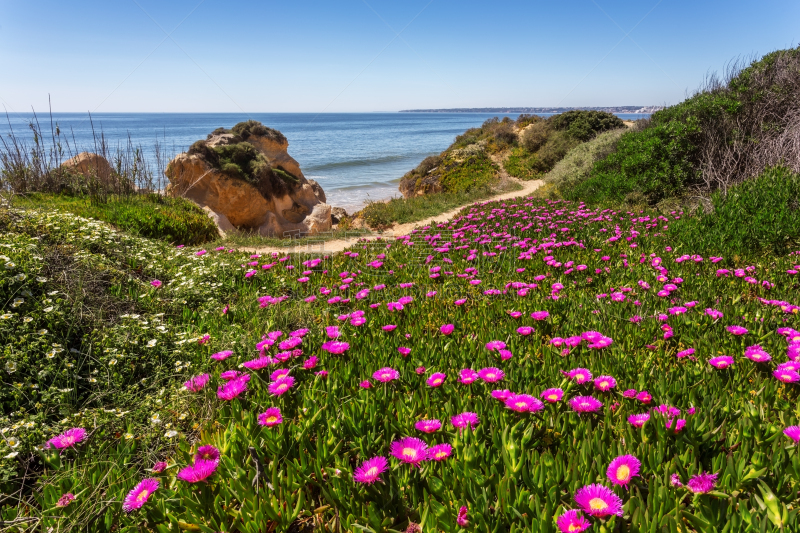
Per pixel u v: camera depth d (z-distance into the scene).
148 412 2.49
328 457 1.91
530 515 1.54
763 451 1.82
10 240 3.97
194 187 14.51
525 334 3.19
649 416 1.95
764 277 4.62
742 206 6.91
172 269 5.18
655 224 8.19
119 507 1.77
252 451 1.82
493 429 1.97
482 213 10.21
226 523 1.64
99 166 11.68
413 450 1.76
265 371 2.72
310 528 1.74
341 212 19.78
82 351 3.08
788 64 11.61
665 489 1.54
